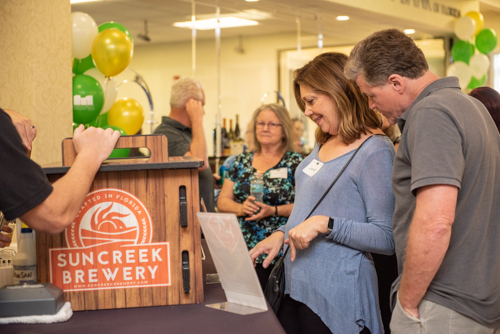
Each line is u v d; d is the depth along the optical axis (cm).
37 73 259
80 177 111
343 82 160
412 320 129
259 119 291
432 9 688
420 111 125
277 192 278
